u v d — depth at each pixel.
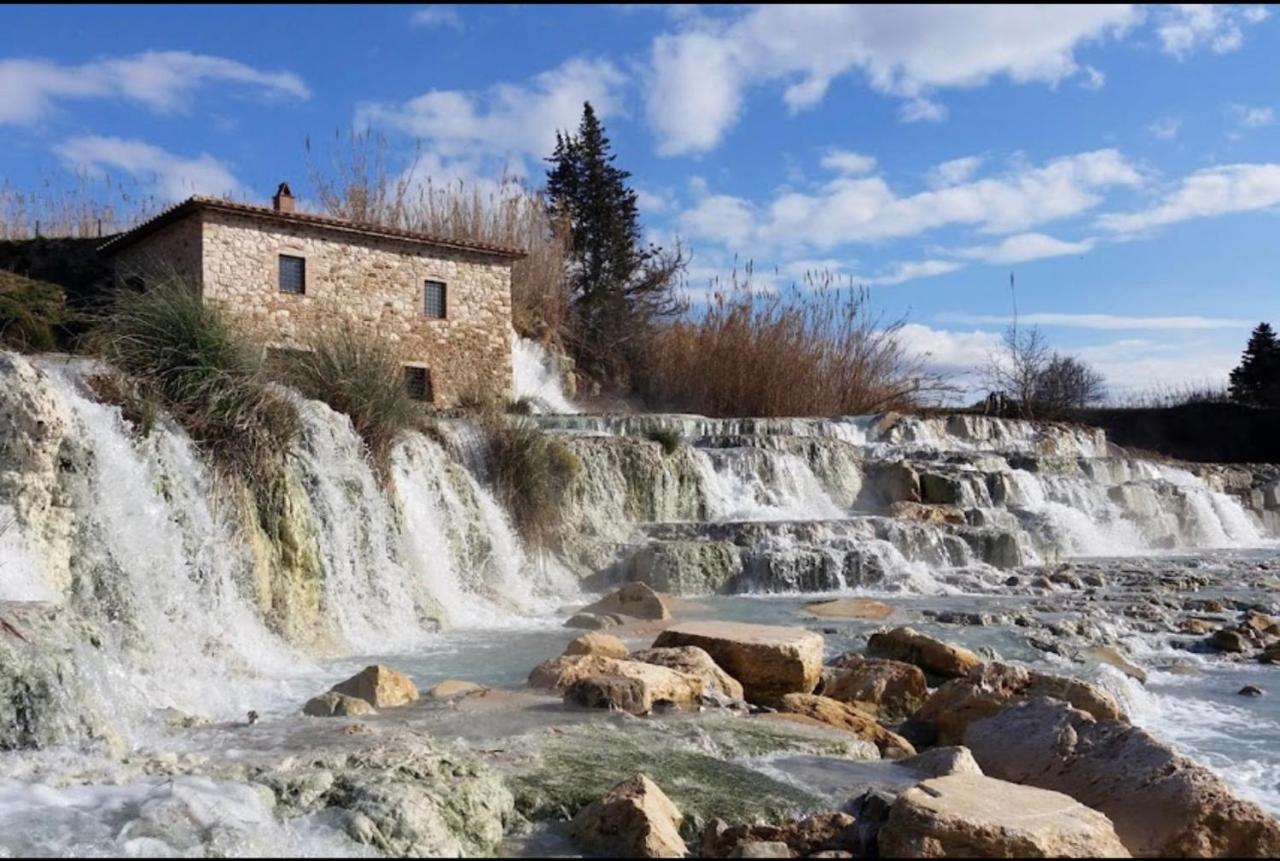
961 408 39.97
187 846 5.05
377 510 13.59
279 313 23.30
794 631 10.06
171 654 9.55
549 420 23.83
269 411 12.30
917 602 15.48
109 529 9.79
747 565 17.03
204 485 11.18
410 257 25.92
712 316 34.53
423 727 7.58
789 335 33.75
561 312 36.72
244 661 10.14
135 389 11.13
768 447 23.11
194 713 7.97
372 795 5.60
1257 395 48.31
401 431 15.21
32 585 8.63
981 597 16.05
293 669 10.41
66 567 9.27
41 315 17.53
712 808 6.03
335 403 14.45
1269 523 29.56
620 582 16.92
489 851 5.49
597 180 44.94
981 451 27.25
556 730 7.50
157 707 7.93
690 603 15.41
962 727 8.23
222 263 22.48
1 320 16.66
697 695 8.69
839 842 5.56
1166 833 5.84
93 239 27.23
